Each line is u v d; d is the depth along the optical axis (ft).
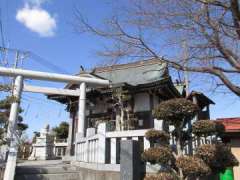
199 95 33.71
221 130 19.54
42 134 60.90
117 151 23.45
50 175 28.81
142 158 17.60
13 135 31.17
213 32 17.98
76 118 52.11
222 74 18.03
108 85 43.42
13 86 33.76
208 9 17.84
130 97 43.57
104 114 48.98
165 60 19.30
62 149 63.72
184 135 17.93
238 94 17.81
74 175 29.12
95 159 25.21
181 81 33.96
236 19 16.97
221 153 17.44
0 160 29.35
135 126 44.24
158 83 42.01
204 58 18.53
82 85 41.52
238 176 30.22
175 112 17.03
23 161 47.67
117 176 22.17
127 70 52.19
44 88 44.29
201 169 15.02
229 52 17.92
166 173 16.55
